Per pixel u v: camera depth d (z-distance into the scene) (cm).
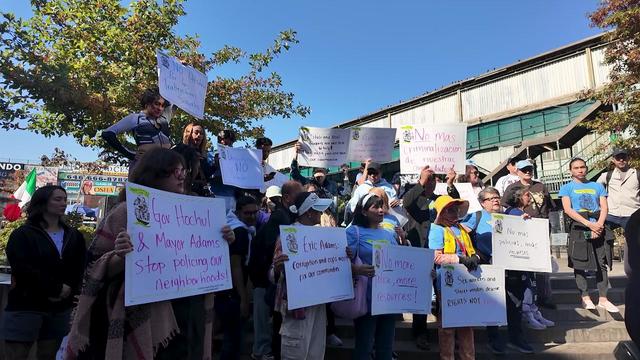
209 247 242
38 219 369
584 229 564
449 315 400
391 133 620
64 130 770
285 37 973
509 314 477
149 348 202
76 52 812
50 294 353
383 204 386
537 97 2416
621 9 1102
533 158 2178
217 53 955
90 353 197
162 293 208
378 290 351
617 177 590
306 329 334
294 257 324
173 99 486
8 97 657
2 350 405
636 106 1077
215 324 416
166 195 224
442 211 424
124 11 863
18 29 654
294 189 438
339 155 620
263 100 977
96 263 196
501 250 442
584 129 1888
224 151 543
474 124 2683
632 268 163
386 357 375
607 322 551
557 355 467
